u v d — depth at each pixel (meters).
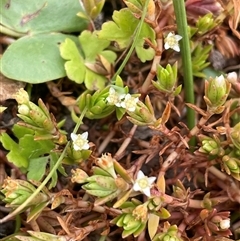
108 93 0.05
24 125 0.05
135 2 0.05
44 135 0.05
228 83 0.05
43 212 0.05
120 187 0.05
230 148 0.05
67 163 0.05
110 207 0.05
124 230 0.05
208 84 0.05
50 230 0.05
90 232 0.05
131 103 0.05
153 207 0.05
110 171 0.05
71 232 0.05
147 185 0.05
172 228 0.05
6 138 0.05
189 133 0.05
